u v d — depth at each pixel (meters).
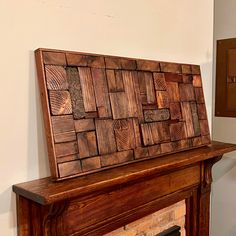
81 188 0.96
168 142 1.44
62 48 1.14
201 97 1.69
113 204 1.22
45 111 1.03
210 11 1.89
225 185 2.33
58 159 1.02
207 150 1.54
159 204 1.45
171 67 1.53
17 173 1.03
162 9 1.56
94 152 1.13
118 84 1.25
